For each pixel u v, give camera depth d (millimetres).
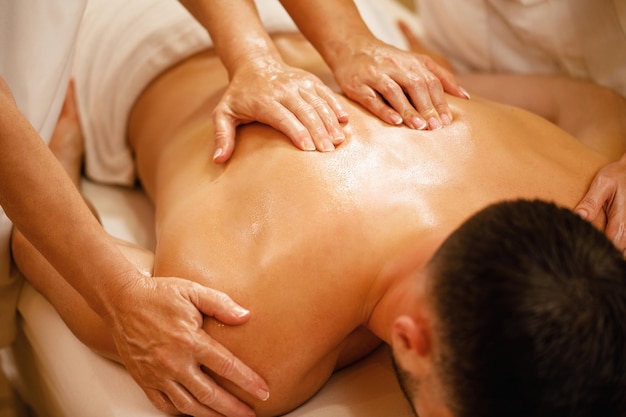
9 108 838
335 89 1128
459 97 1092
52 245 894
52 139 1380
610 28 1319
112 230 1310
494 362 700
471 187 940
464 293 719
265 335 894
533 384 693
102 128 1400
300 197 928
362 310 915
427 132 994
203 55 1343
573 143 1075
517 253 708
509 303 691
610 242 748
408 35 1587
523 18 1378
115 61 1370
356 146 970
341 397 982
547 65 1444
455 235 763
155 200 1277
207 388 895
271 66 1071
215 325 897
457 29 1510
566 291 690
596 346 689
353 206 913
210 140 1096
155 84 1354
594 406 705
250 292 898
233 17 1122
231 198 967
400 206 913
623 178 1007
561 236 719
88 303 941
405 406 961
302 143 967
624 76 1340
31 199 862
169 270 946
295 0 1153
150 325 897
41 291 1120
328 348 922
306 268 897
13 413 1521
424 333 766
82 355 1062
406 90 1037
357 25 1141
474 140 993
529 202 759
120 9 1404
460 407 745
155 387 926
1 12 1084
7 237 1140
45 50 1128
